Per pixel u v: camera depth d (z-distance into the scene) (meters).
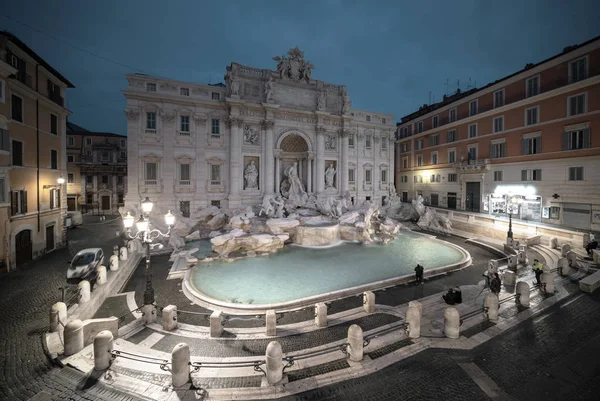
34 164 20.44
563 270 16.17
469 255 22.30
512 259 18.50
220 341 10.05
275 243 24.17
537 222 28.95
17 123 18.50
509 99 32.28
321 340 10.05
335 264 20.30
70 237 29.39
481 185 35.78
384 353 9.00
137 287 15.95
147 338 10.20
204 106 32.19
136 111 29.30
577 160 25.77
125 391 7.30
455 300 13.17
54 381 7.65
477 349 9.21
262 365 8.55
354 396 7.18
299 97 37.09
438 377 7.88
